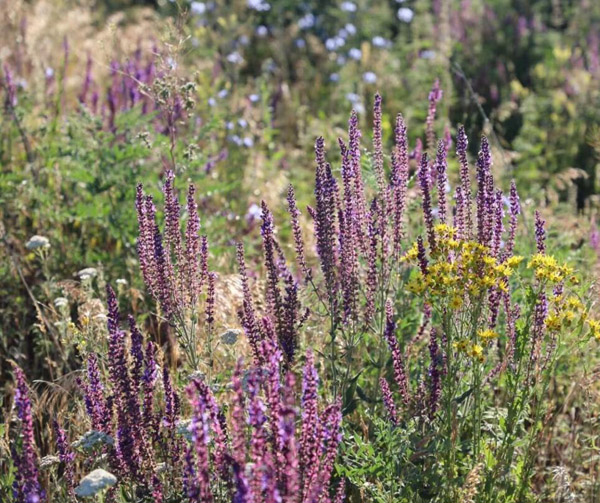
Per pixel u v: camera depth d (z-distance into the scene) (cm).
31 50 829
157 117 693
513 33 1084
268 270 380
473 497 354
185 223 545
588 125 872
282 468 282
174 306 397
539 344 368
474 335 363
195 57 989
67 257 567
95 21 1155
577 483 400
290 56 1126
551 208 689
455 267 355
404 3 1249
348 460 362
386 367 422
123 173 574
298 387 430
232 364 428
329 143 841
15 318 518
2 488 333
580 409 438
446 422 365
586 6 1171
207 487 288
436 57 1016
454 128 862
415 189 554
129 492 350
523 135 881
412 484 358
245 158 764
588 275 484
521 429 409
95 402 351
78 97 714
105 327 430
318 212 385
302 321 391
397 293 455
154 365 349
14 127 652
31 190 589
